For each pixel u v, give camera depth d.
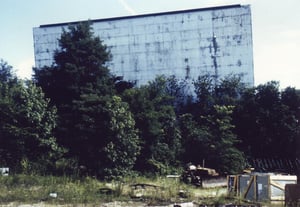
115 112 32.94
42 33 55.06
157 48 52.25
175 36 51.84
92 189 22.09
